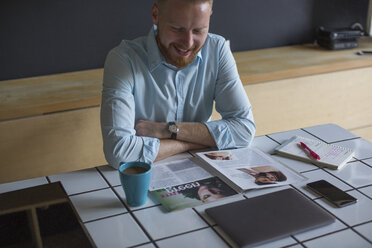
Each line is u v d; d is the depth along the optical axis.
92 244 1.03
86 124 2.31
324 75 2.81
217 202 1.21
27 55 2.56
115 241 1.04
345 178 1.34
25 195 1.25
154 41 1.64
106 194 1.26
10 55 2.52
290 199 1.20
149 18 2.79
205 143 1.61
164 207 1.18
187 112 1.81
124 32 2.75
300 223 1.09
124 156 1.48
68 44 2.64
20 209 1.17
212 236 1.07
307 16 3.26
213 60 1.74
